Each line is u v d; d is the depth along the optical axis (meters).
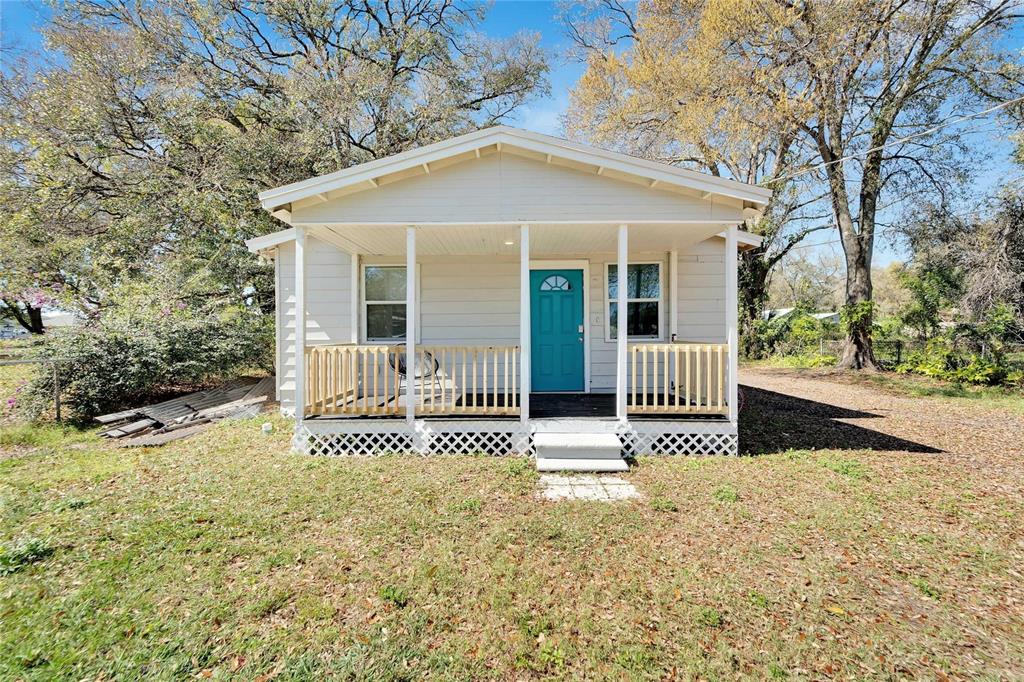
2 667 2.20
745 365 17.62
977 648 2.39
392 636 2.46
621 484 4.73
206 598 2.77
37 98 10.92
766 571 3.08
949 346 13.21
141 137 12.07
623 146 16.20
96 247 11.96
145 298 10.08
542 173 5.64
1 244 11.09
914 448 6.10
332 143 13.56
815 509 4.08
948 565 3.17
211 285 12.49
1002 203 12.00
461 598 2.79
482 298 7.94
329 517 3.89
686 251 7.78
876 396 10.58
